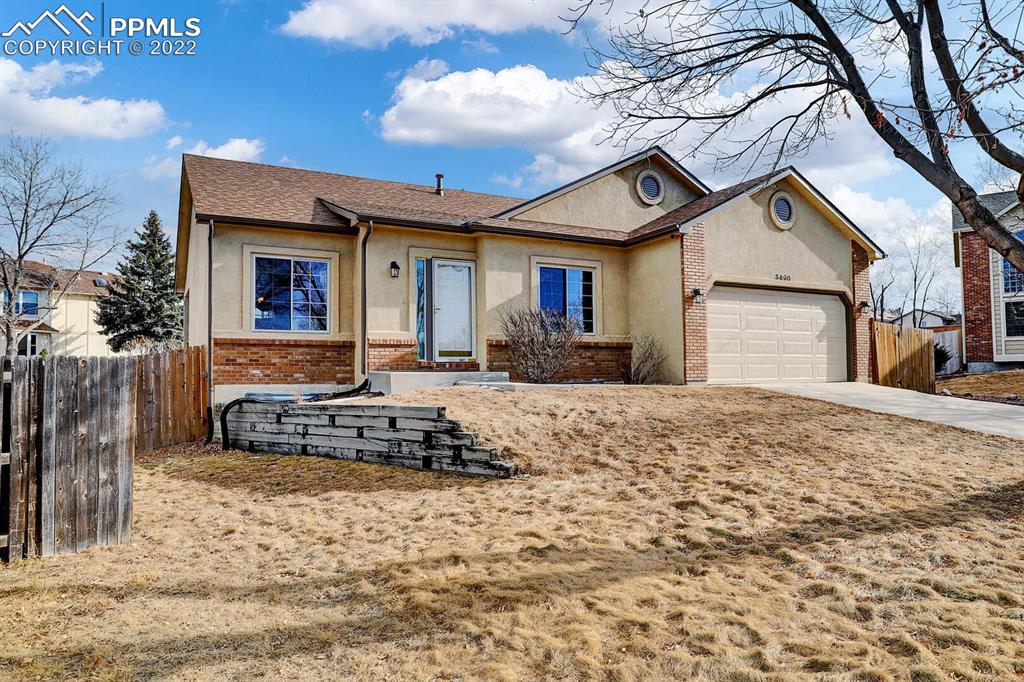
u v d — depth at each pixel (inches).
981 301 989.2
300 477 323.6
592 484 271.0
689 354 547.8
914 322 1620.3
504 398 392.8
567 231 584.7
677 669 129.7
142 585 176.4
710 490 256.5
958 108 222.1
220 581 180.4
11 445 200.4
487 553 194.9
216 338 476.7
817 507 237.1
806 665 131.7
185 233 694.5
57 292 1494.8
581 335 563.8
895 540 202.8
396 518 240.8
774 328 611.8
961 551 195.3
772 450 316.2
